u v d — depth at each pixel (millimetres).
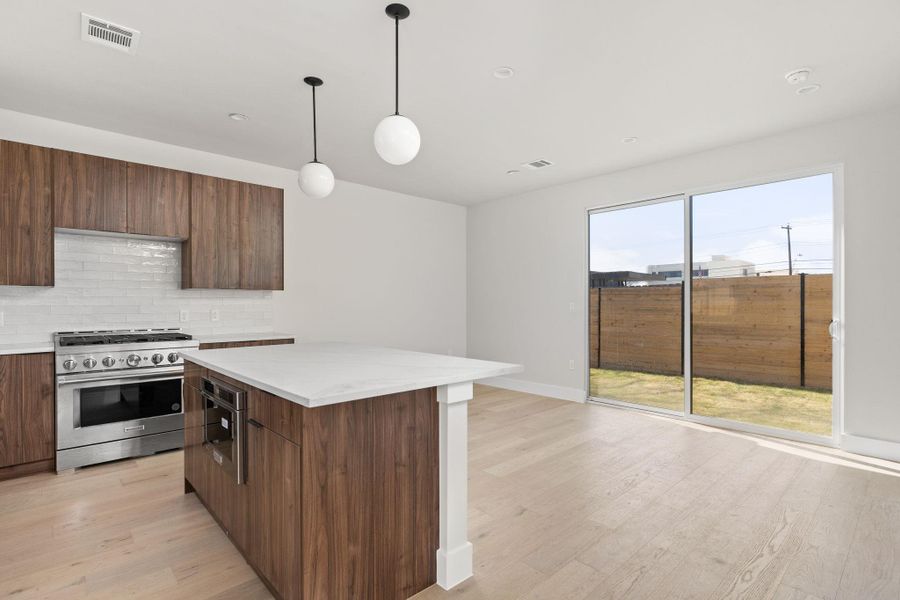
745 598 1720
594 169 4684
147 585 1801
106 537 2166
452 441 1836
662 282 4504
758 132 3662
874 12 2100
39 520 2326
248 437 1867
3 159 2920
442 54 2494
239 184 4008
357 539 1610
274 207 4234
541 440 3678
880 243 3240
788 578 1845
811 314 3607
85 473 2973
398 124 2033
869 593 1742
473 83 2830
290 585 1555
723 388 4098
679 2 2035
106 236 3605
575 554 2033
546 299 5457
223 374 2000
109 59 2541
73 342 3102
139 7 2076
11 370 2838
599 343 5031
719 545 2100
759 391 3889
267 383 1581
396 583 1721
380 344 5457
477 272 6312
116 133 3666
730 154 3979
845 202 3375
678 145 3969
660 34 2293
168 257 3920
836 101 3078
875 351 3266
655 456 3295
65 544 2100
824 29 2242
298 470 1493
